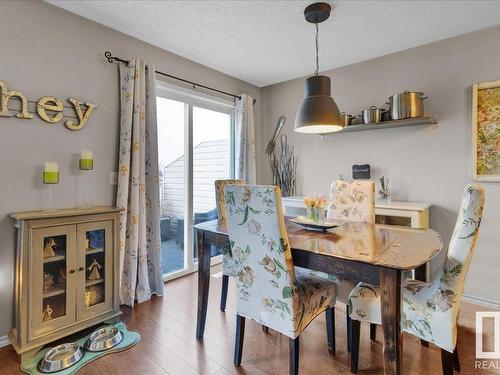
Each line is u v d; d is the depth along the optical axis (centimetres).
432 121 254
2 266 185
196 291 270
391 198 291
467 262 130
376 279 123
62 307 187
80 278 194
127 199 239
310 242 154
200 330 191
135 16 222
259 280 149
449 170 260
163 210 309
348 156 322
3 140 185
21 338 170
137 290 246
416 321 145
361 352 177
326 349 180
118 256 214
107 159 237
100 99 232
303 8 211
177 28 239
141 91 248
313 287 160
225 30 242
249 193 141
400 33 248
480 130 240
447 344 135
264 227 139
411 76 277
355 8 210
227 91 348
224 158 362
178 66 292
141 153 248
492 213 239
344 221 219
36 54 198
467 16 222
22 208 193
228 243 175
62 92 211
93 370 160
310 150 353
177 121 309
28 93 195
